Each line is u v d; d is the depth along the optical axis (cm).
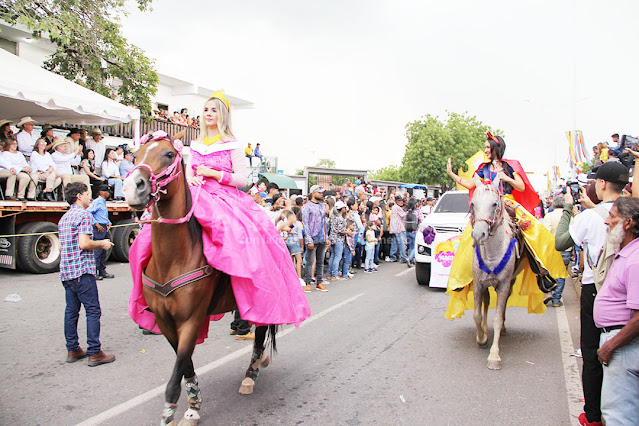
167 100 2172
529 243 521
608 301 283
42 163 984
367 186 1816
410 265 1285
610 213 290
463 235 562
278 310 344
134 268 338
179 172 303
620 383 267
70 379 439
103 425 350
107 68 1453
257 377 442
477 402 402
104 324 627
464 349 550
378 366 487
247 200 378
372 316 702
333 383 439
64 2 1237
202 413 372
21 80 987
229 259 317
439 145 3962
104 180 1115
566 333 626
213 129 376
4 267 952
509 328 652
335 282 1016
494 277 494
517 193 564
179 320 313
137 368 471
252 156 2184
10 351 513
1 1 1087
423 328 639
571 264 1224
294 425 355
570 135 1619
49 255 983
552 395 420
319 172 1920
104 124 1261
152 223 305
